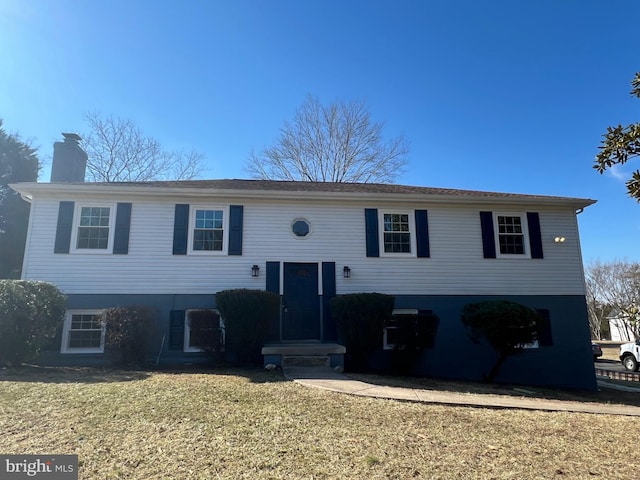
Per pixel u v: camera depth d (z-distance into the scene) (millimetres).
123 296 10273
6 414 4664
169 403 5336
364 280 11180
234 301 9211
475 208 11914
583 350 11344
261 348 9430
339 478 3293
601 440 4570
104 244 10477
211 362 9797
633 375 15195
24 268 10055
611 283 41469
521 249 11883
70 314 10078
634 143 3484
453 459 3781
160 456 3617
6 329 7766
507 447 4188
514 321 9062
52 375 7355
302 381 7105
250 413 4984
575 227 12102
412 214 11719
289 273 11023
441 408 5656
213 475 3273
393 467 3541
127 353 8930
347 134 25781
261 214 11188
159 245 10625
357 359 9625
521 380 11031
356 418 4938
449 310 11258
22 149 22125
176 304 10422
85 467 3355
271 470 3400
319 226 11336
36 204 10406
